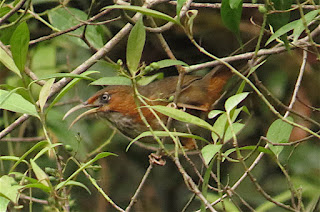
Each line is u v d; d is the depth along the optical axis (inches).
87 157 420.5
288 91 445.4
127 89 413.1
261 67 448.5
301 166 419.8
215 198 392.2
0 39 402.6
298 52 441.7
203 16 449.7
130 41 275.4
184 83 392.2
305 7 348.8
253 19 444.8
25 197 327.0
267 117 448.5
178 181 485.1
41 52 440.8
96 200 471.5
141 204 481.4
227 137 268.7
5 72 460.4
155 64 277.0
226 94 387.5
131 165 484.1
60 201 272.7
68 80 355.3
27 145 454.6
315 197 386.0
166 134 266.7
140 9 265.3
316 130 432.8
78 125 443.8
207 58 468.1
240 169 443.8
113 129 433.4
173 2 347.9
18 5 346.9
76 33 404.8
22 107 283.7
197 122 257.6
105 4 429.1
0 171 450.0
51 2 459.8
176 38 460.8
